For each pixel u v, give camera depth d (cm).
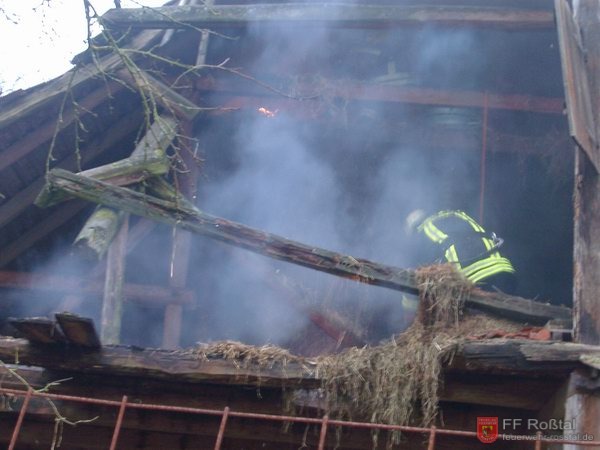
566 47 440
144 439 481
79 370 436
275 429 459
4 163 655
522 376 427
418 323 447
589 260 442
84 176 511
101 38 654
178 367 427
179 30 687
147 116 489
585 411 403
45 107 645
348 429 454
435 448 459
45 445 486
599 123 470
